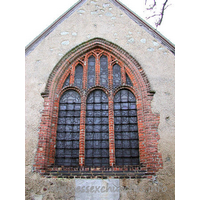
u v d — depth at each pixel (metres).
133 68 7.93
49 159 6.79
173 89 7.48
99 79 8.08
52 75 7.86
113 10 9.07
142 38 8.44
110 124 7.23
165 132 6.84
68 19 8.92
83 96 7.71
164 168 6.38
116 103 7.70
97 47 8.52
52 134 7.13
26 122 7.09
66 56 8.22
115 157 6.89
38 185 6.25
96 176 6.36
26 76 7.83
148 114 7.10
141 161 6.68
